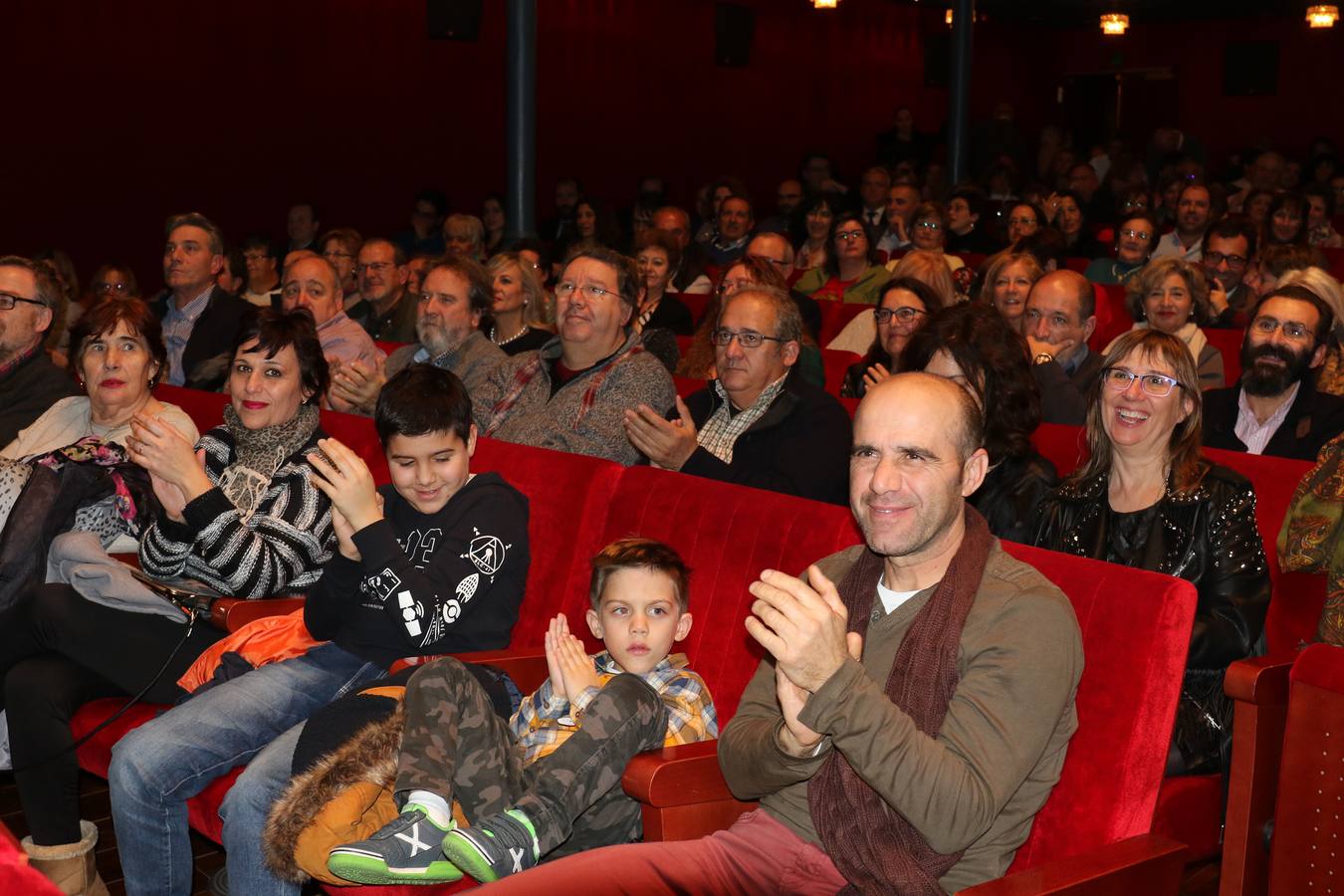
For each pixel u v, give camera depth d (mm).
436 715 2248
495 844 2051
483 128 12477
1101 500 2652
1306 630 2770
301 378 3109
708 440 3514
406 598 2588
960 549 1948
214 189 10438
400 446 2729
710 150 14961
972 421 1928
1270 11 18250
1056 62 20156
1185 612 1974
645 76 14070
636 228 11484
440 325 4445
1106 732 1989
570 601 2873
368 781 2264
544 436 3607
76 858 2818
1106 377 2607
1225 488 2521
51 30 9352
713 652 2566
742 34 14812
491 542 2717
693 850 1979
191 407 3926
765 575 1762
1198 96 19266
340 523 2639
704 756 2070
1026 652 1810
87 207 9656
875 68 17156
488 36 12398
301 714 2682
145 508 3219
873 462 1919
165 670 2889
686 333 6258
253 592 2926
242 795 2428
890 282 4359
